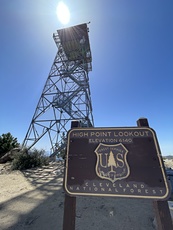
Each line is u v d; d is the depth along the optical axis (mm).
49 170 8977
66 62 15445
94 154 2141
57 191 4996
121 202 3971
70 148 2246
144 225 2830
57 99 13281
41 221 3025
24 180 6691
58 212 3420
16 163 9680
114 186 1869
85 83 14242
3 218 3182
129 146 2133
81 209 3574
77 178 1985
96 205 3791
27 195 4637
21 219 3125
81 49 15297
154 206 1801
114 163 2027
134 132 2240
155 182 1843
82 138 2307
